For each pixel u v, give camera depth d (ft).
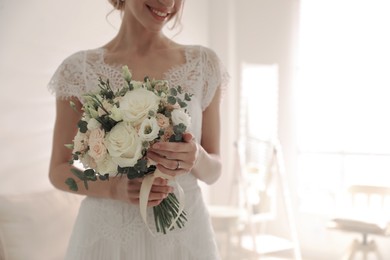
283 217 12.94
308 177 13.25
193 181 4.14
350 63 12.63
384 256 11.52
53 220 6.89
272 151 12.19
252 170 12.53
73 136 4.33
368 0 12.27
